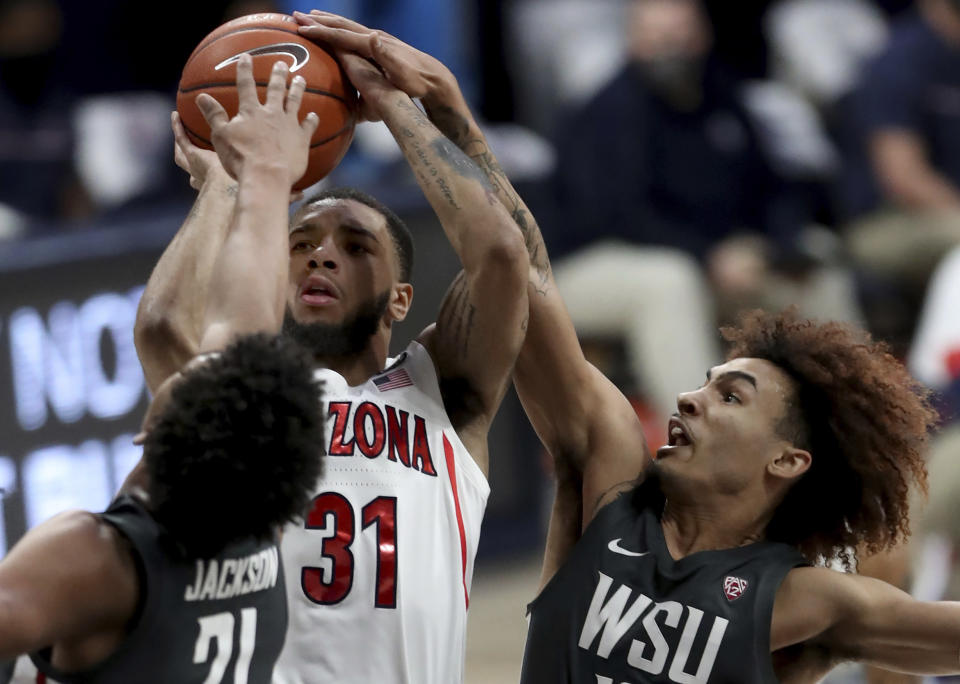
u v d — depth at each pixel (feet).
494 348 38.50
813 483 39.37
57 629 27.12
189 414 28.14
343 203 39.32
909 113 95.30
